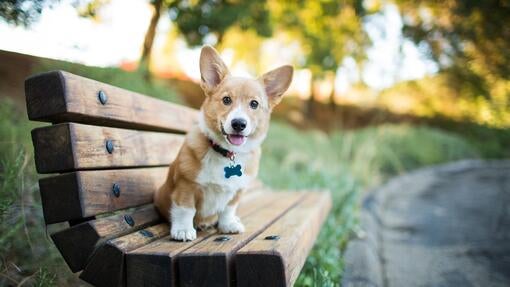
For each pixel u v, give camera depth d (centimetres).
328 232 177
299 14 440
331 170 300
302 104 573
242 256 79
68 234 86
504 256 176
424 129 524
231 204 109
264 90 121
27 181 126
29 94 85
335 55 493
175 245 90
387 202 282
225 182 105
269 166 286
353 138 397
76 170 86
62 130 85
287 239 91
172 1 276
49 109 85
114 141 100
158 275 81
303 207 144
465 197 296
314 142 386
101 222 89
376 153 385
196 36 286
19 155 116
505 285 147
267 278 78
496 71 523
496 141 552
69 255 86
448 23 488
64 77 85
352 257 154
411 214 252
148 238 95
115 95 104
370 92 599
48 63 187
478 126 584
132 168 112
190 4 278
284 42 505
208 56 117
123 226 96
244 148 110
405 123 536
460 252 181
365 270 144
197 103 396
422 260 170
